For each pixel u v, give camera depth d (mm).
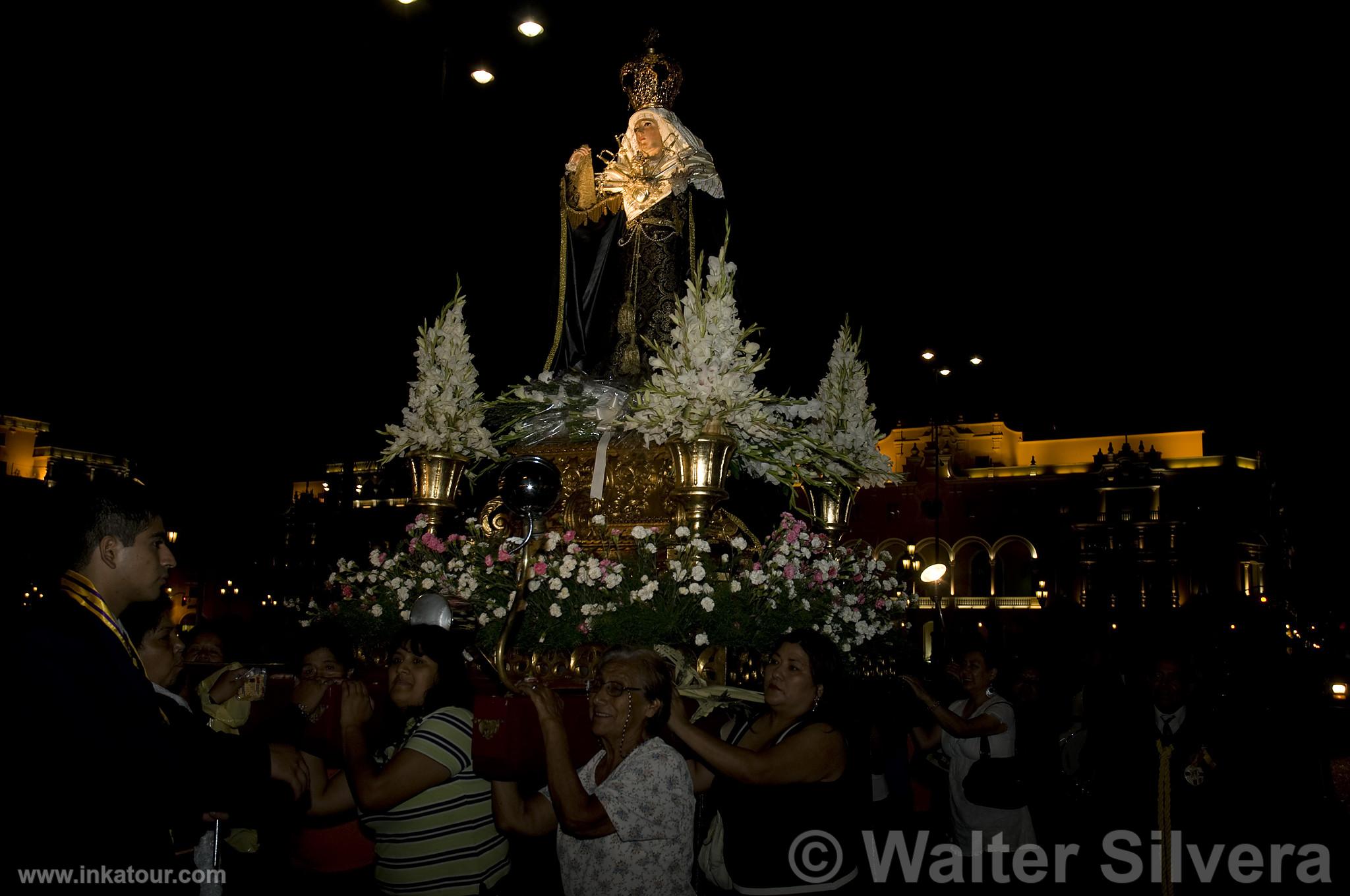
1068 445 56812
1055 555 55000
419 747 3908
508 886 4531
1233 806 5605
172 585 41469
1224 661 6148
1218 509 53188
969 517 56562
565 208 7965
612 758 3770
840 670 4043
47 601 2756
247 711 4715
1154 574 53344
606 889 3506
